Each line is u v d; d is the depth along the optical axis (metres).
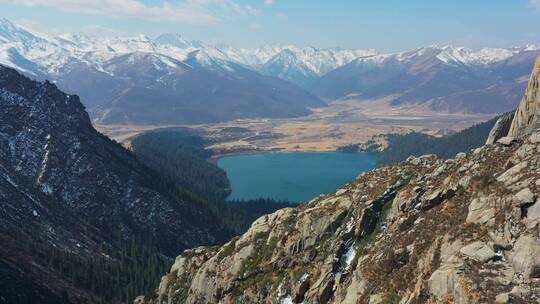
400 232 72.50
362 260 74.19
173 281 123.12
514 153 66.31
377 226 81.31
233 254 107.50
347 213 90.69
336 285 77.19
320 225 92.19
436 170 82.06
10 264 159.75
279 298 87.56
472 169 70.62
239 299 96.06
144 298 130.75
